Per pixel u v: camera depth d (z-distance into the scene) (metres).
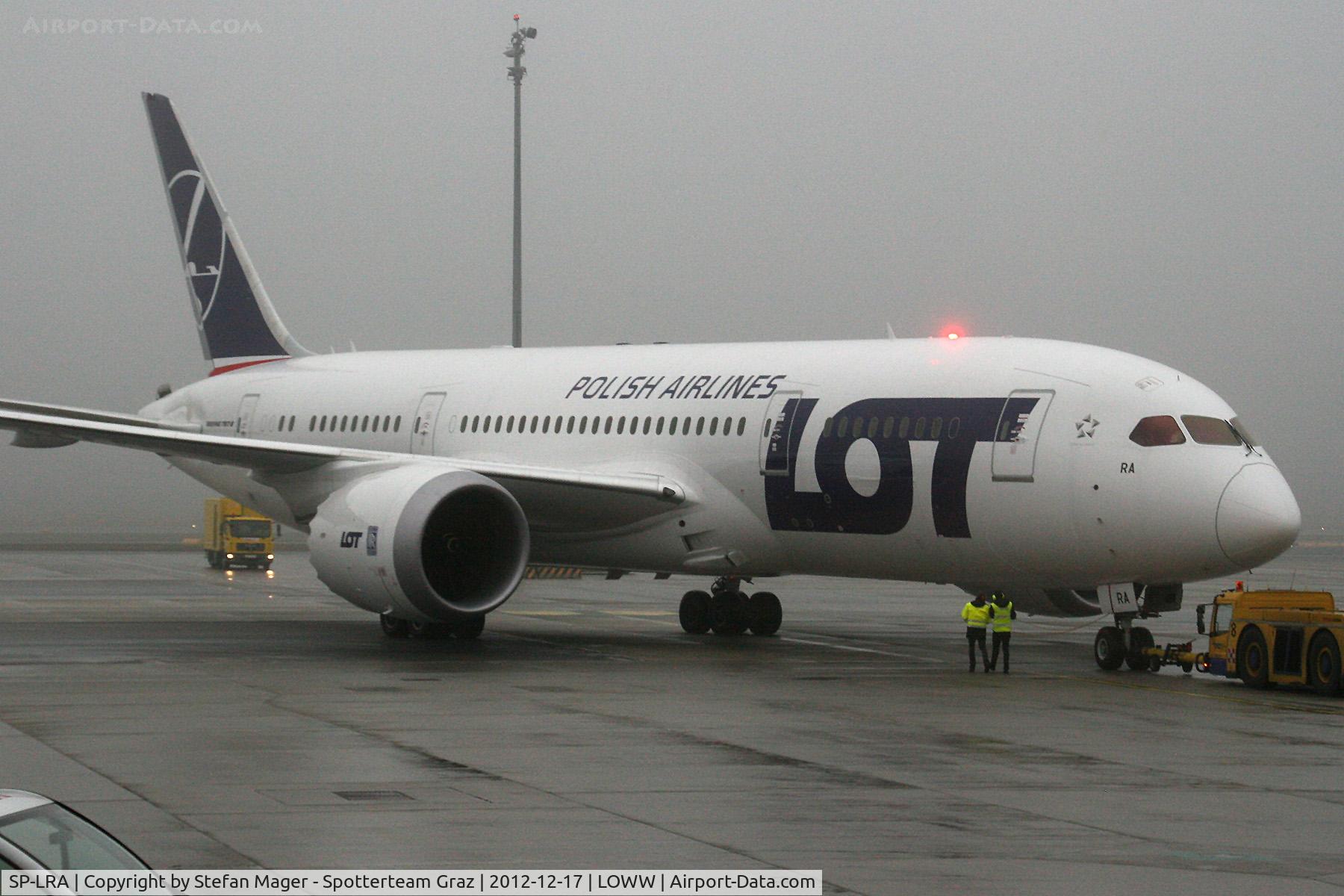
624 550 51.94
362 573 46.09
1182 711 35.19
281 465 50.09
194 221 68.69
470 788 24.84
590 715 33.16
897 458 45.16
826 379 48.00
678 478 49.97
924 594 86.19
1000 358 45.28
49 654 44.97
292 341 65.94
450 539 49.81
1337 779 26.61
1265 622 39.72
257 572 101.06
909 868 20.06
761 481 48.00
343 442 60.25
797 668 43.31
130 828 21.75
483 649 48.06
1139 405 42.12
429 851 20.61
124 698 35.19
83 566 108.88
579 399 53.69
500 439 55.19
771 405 48.34
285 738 29.44
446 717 32.56
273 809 23.03
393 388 59.62
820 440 46.72
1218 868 20.27
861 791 25.03
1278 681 39.00
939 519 44.62
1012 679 41.44
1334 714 34.88
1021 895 18.92
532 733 30.45
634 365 53.75
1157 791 25.31
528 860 20.25
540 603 73.25
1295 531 40.84
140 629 54.06
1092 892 19.09
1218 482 40.75
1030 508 42.94
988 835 22.00
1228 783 26.17
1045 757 28.48
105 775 25.58
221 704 34.25
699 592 55.56
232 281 67.56
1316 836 22.16
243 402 64.12
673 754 28.23
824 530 47.22
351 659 44.38
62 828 14.36
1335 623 37.59
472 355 59.50
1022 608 49.72
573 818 22.77
